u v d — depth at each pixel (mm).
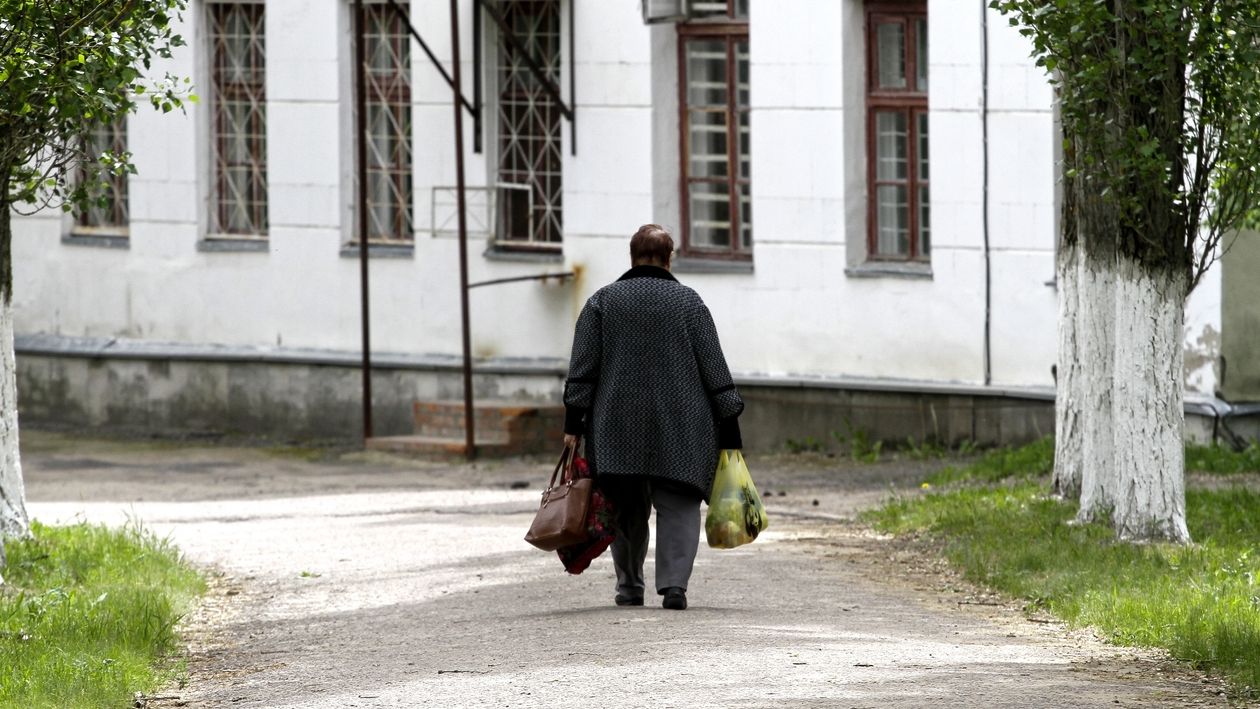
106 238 57594
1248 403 40594
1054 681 16859
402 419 52219
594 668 17219
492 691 16375
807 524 33188
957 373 44250
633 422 20422
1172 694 16422
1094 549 26188
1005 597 23969
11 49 21734
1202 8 24844
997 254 43344
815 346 46469
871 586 24844
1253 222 30828
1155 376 26656
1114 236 28594
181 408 55812
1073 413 31969
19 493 27594
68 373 57781
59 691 17094
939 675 16953
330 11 52969
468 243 51406
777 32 46406
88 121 24594
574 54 49375
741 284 47562
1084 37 25453
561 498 20609
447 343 51781
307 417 53812
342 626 22031
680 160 48656
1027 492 33125
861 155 45844
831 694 15828
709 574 25484
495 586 24828
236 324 55156
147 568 26203
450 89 51219
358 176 53375
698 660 17531
